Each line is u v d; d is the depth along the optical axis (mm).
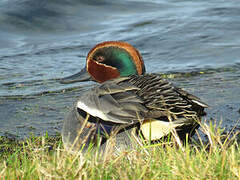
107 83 7480
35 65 16797
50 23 21266
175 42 19219
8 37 19812
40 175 5980
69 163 6457
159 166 6324
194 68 16734
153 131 6992
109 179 6059
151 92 7176
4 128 11406
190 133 7500
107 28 21000
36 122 11852
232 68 16625
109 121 7164
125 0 24359
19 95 13992
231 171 6082
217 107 12758
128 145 7148
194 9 23438
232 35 19781
